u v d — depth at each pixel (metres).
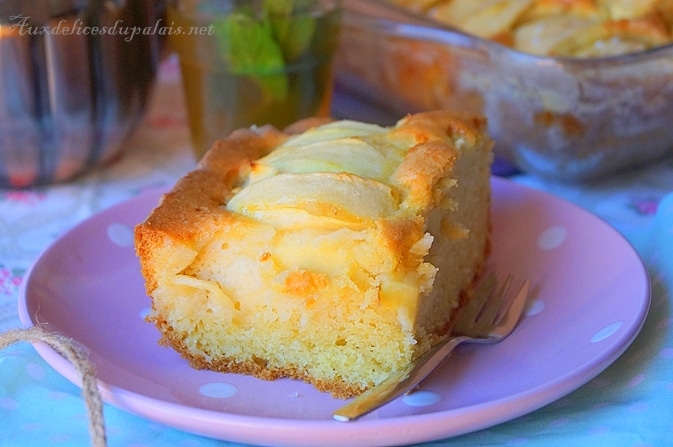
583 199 0.48
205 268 0.37
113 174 0.51
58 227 0.47
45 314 0.39
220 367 0.38
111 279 0.41
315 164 0.39
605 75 0.46
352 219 0.36
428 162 0.39
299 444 0.33
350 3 0.53
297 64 0.48
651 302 0.39
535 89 0.47
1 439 0.34
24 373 0.36
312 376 0.37
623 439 0.34
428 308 0.38
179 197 0.38
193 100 0.49
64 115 0.47
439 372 0.37
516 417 0.34
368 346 0.37
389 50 0.52
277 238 0.37
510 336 0.38
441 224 0.40
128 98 0.48
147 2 0.48
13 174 0.48
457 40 0.48
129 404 0.34
